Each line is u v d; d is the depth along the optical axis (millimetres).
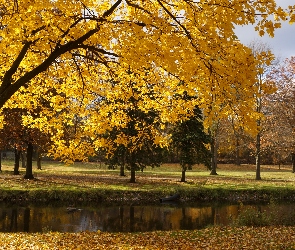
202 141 24156
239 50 4418
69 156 7035
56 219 13445
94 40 5465
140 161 23156
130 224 12961
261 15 4164
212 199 19406
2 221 12805
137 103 7051
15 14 4668
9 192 17125
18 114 20031
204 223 13297
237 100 4523
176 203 18094
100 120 7129
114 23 5129
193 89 5176
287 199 19875
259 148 28484
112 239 8562
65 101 7066
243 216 11594
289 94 28844
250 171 40312
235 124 5152
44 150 22656
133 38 4863
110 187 19656
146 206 16984
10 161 44625
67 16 5023
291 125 28672
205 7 4293
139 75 6379
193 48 4543
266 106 28594
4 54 5855
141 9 5121
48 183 20531
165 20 4832
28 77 5496
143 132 7793
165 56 4672
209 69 4539
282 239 8281
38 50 5754
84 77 6809
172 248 7438
